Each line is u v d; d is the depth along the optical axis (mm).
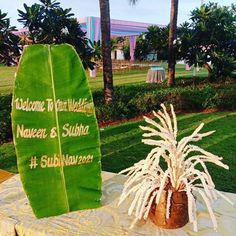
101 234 1938
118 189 2512
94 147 2221
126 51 28266
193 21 12312
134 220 1954
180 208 1901
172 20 11266
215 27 11875
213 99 8812
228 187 4078
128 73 19750
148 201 1930
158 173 1956
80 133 2170
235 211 2203
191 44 11773
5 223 2086
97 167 2246
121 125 7074
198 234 1922
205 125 7145
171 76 11695
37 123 2061
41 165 2113
